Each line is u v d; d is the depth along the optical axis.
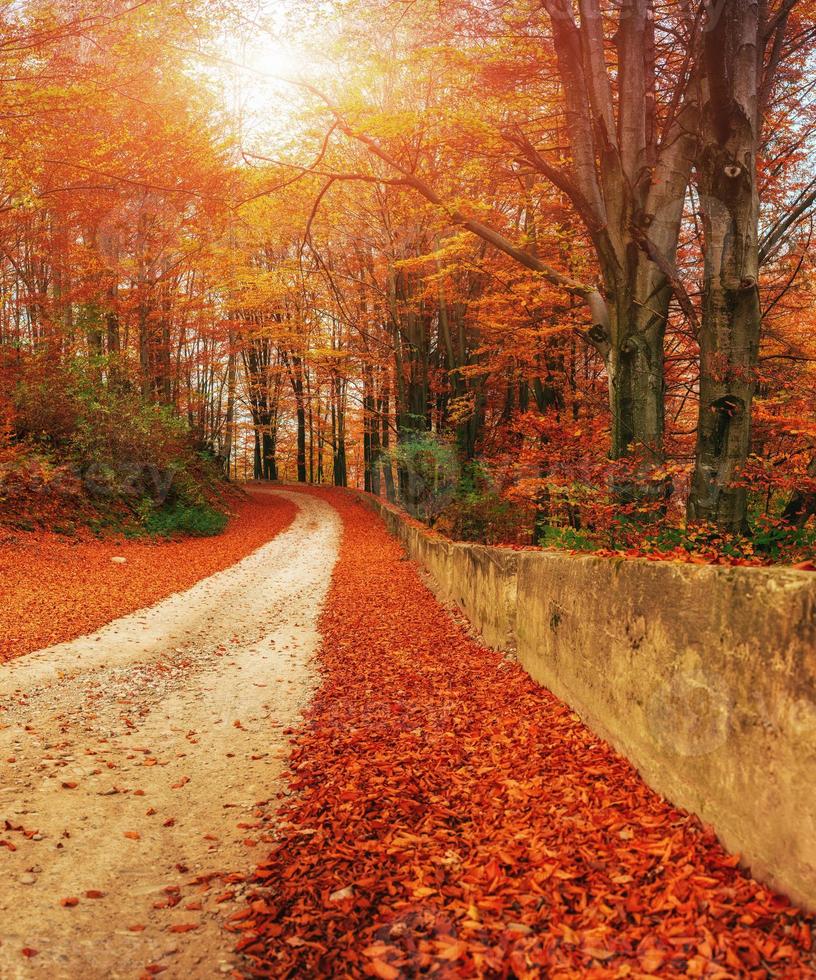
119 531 19.08
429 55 10.41
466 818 3.84
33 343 22.50
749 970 2.19
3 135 12.86
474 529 18.83
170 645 9.09
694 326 8.53
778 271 11.66
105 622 10.13
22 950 2.75
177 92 15.11
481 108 10.47
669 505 10.16
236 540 23.28
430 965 2.53
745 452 7.49
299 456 48.56
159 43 11.41
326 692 6.99
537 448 12.19
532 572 6.62
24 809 4.14
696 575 3.33
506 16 10.65
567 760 4.35
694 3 9.04
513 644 7.53
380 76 13.77
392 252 22.55
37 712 6.11
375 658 8.37
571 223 14.32
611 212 9.64
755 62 7.01
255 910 3.04
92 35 11.84
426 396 25.47
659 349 9.69
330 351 25.33
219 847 3.72
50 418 19.58
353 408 33.34
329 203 20.83
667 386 13.18
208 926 2.97
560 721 5.12
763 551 6.89
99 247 23.75
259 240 25.34
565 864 3.04
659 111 11.16
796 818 2.49
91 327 22.50
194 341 32.09
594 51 9.41
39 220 21.33
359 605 12.24
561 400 17.38
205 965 2.71
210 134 15.70
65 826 3.94
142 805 4.29
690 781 3.30
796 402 9.41
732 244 7.27
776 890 2.59
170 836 3.87
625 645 4.19
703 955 2.28
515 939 2.59
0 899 3.13
